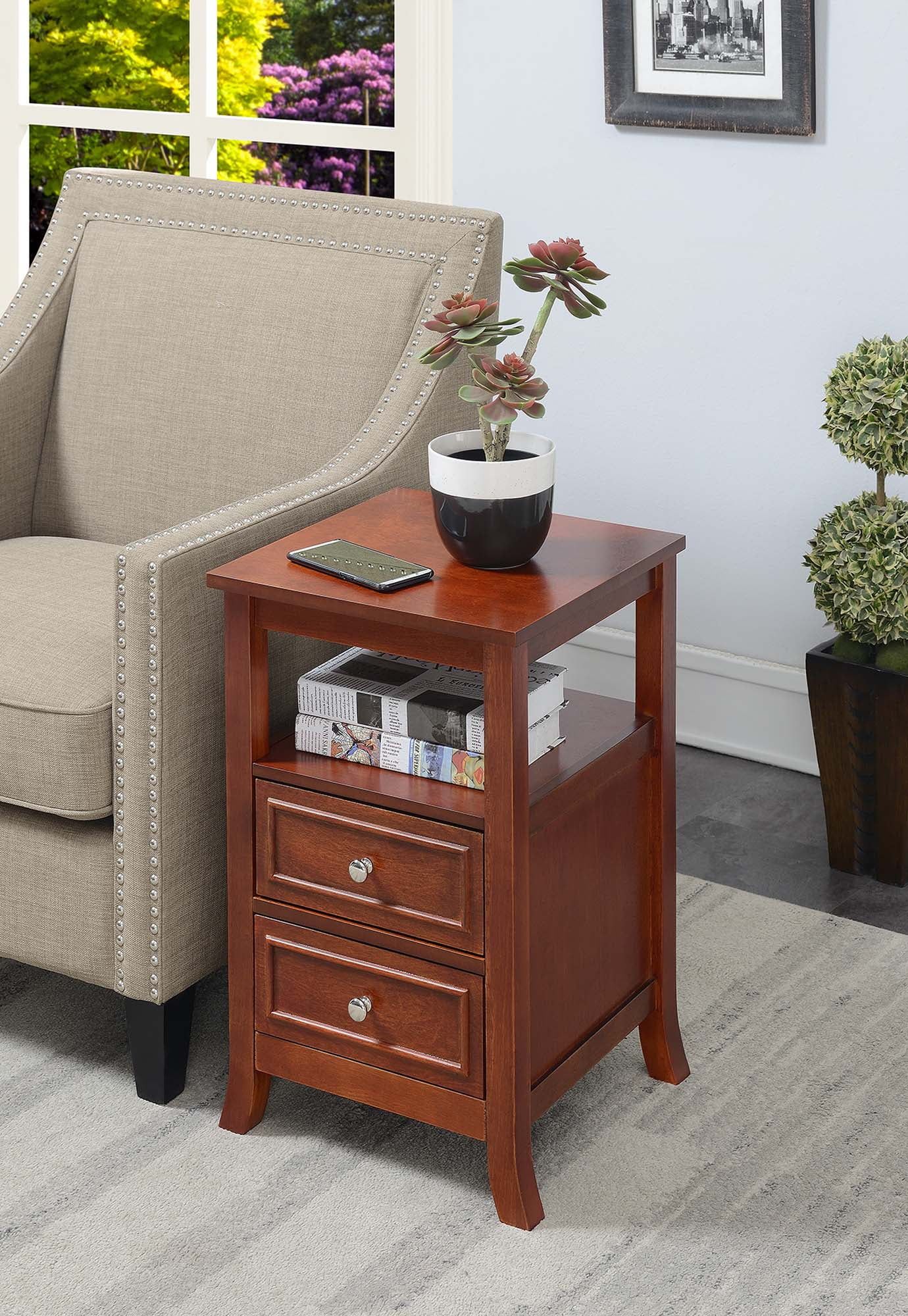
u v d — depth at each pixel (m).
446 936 1.75
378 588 1.74
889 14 2.60
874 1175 1.88
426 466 2.23
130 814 1.92
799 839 2.74
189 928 1.97
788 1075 2.08
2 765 1.97
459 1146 1.95
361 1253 1.76
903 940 2.40
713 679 3.07
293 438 2.31
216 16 3.49
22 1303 1.68
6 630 2.05
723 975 2.31
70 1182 1.87
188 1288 1.70
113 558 2.34
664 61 2.80
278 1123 1.99
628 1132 1.97
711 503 3.00
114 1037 2.17
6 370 2.48
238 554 1.94
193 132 3.58
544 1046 1.83
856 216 2.72
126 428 2.45
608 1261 1.74
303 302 2.33
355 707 1.82
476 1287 1.70
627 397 3.05
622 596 1.85
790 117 2.70
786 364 2.85
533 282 1.76
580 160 2.99
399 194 3.33
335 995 1.85
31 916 2.03
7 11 3.76
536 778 1.79
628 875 1.97
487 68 3.06
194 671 1.91
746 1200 1.84
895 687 2.44
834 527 2.49
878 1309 1.67
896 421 2.36
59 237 2.58
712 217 2.86
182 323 2.40
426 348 2.24
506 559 1.80
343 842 1.79
